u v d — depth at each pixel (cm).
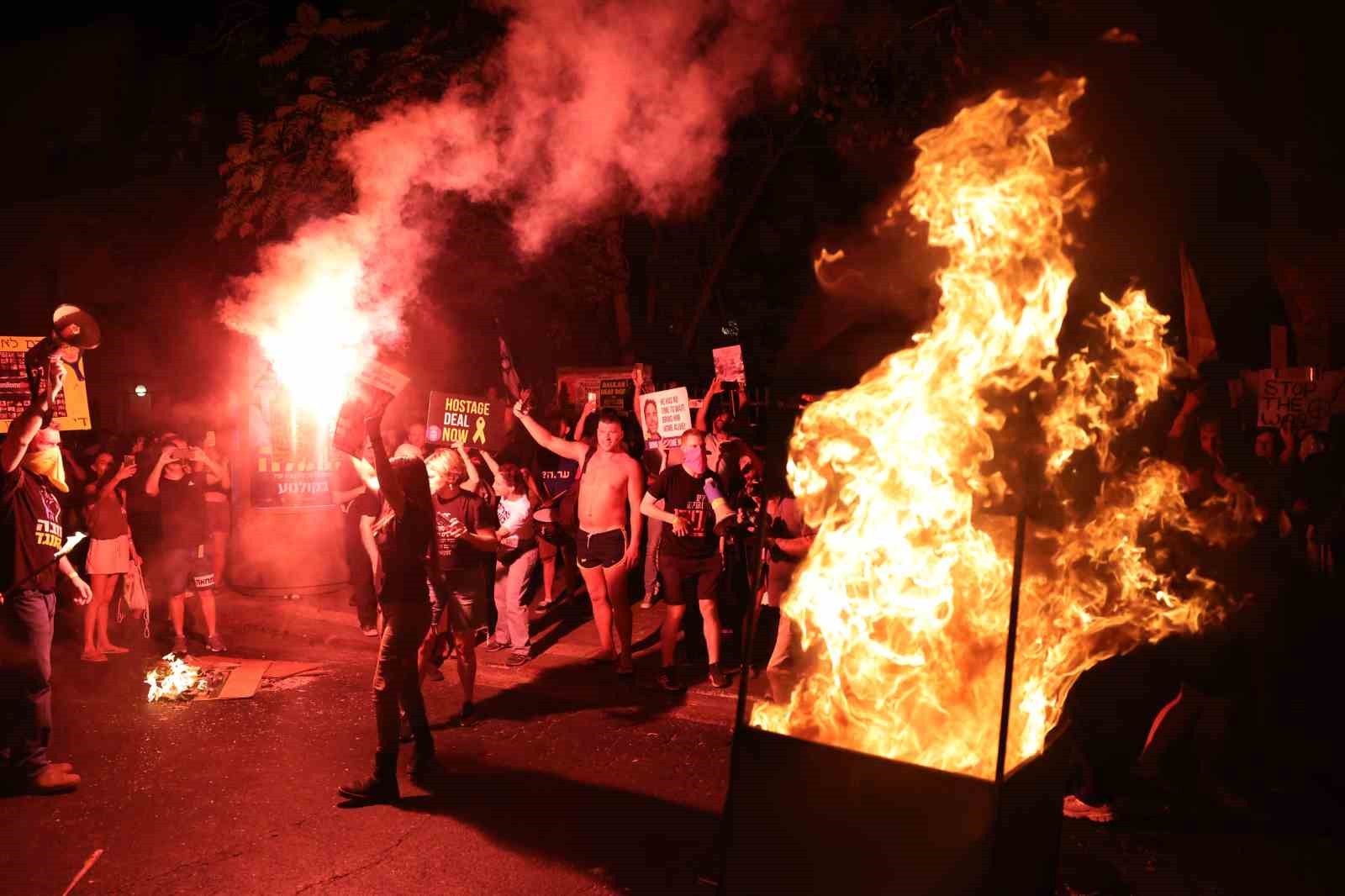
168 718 684
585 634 902
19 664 545
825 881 309
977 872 288
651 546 1002
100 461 877
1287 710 572
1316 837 488
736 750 327
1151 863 462
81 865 461
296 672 797
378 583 543
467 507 695
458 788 557
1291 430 714
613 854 475
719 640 745
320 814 520
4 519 540
